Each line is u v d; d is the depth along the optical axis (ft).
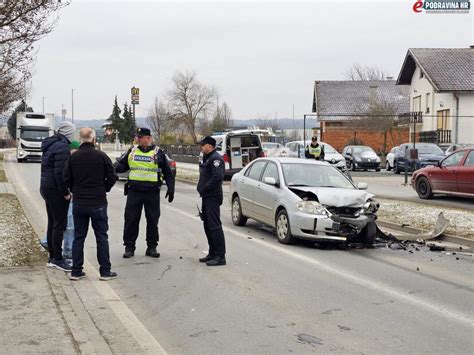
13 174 85.87
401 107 182.50
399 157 97.60
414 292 22.88
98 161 23.53
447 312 20.18
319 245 33.24
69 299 20.57
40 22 33.71
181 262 27.96
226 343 16.88
